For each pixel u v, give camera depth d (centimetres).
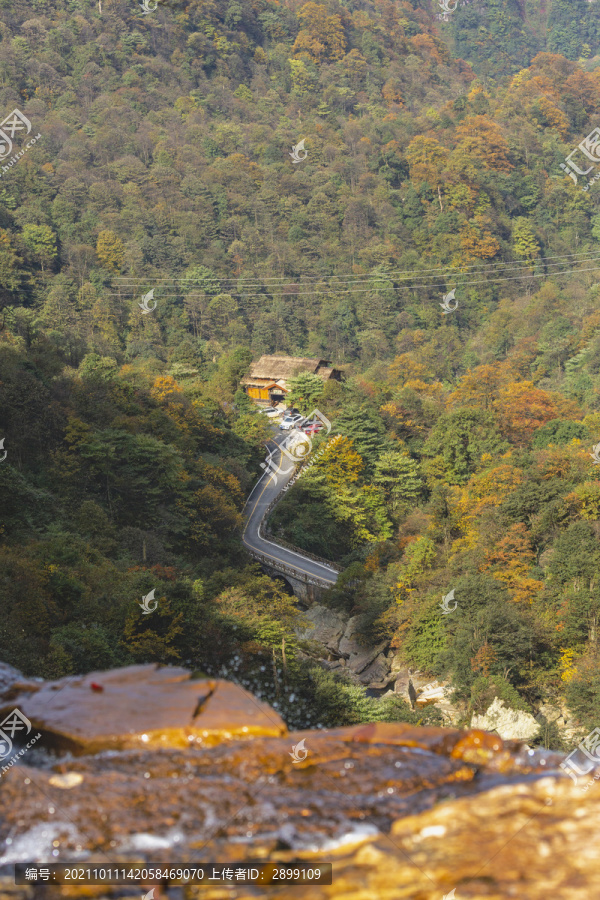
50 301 14425
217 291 17475
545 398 10881
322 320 17888
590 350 14275
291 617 5125
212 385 12219
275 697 3478
